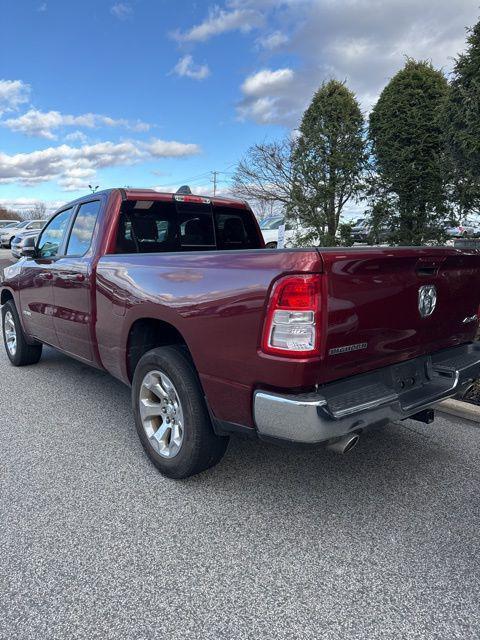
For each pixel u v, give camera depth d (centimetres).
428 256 290
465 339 357
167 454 331
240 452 377
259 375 254
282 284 240
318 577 240
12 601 223
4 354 703
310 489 323
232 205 503
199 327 288
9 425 432
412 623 212
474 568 247
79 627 209
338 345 251
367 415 258
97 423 437
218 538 271
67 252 476
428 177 732
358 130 854
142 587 233
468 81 529
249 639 203
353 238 917
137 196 422
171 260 320
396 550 261
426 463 359
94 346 419
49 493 317
